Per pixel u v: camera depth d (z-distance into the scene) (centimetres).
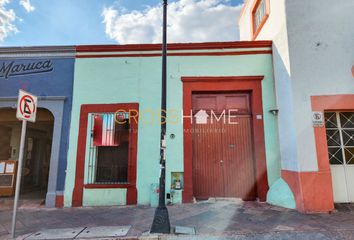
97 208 691
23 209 699
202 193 749
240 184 750
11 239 476
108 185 729
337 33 682
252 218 573
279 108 739
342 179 671
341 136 688
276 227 514
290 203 655
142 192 727
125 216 611
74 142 757
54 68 803
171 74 783
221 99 790
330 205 616
